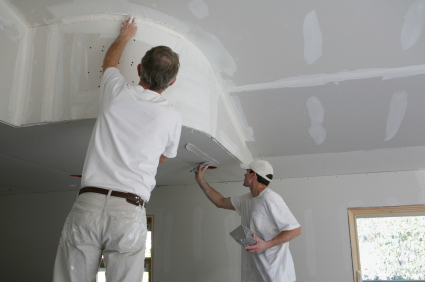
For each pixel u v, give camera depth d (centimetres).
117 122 146
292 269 248
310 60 228
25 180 356
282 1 185
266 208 250
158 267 381
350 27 200
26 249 422
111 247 136
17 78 195
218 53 226
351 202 350
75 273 137
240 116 286
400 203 339
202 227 380
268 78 246
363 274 370
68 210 420
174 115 157
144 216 145
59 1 186
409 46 211
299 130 298
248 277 257
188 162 292
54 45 199
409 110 265
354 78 240
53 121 190
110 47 186
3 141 224
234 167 312
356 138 303
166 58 156
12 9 192
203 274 367
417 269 359
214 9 191
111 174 139
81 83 192
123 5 189
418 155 318
